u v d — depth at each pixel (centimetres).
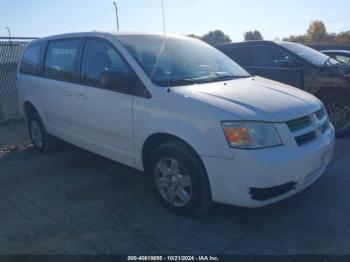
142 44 411
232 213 356
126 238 324
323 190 399
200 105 317
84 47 447
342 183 415
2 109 855
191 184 328
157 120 345
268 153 296
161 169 356
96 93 414
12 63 852
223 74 414
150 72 369
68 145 602
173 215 358
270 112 310
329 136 362
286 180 304
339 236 314
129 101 373
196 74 397
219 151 303
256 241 312
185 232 329
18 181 469
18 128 793
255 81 408
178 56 418
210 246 307
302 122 327
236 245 307
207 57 446
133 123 372
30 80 554
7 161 554
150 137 359
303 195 388
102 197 409
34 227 349
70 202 401
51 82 499
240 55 702
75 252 307
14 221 362
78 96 445
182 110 326
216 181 310
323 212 354
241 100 325
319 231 323
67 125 487
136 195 410
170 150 337
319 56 653
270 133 303
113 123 399
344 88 575
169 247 309
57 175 483
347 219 341
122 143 397
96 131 431
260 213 355
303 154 312
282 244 306
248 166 293
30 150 606
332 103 593
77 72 450
